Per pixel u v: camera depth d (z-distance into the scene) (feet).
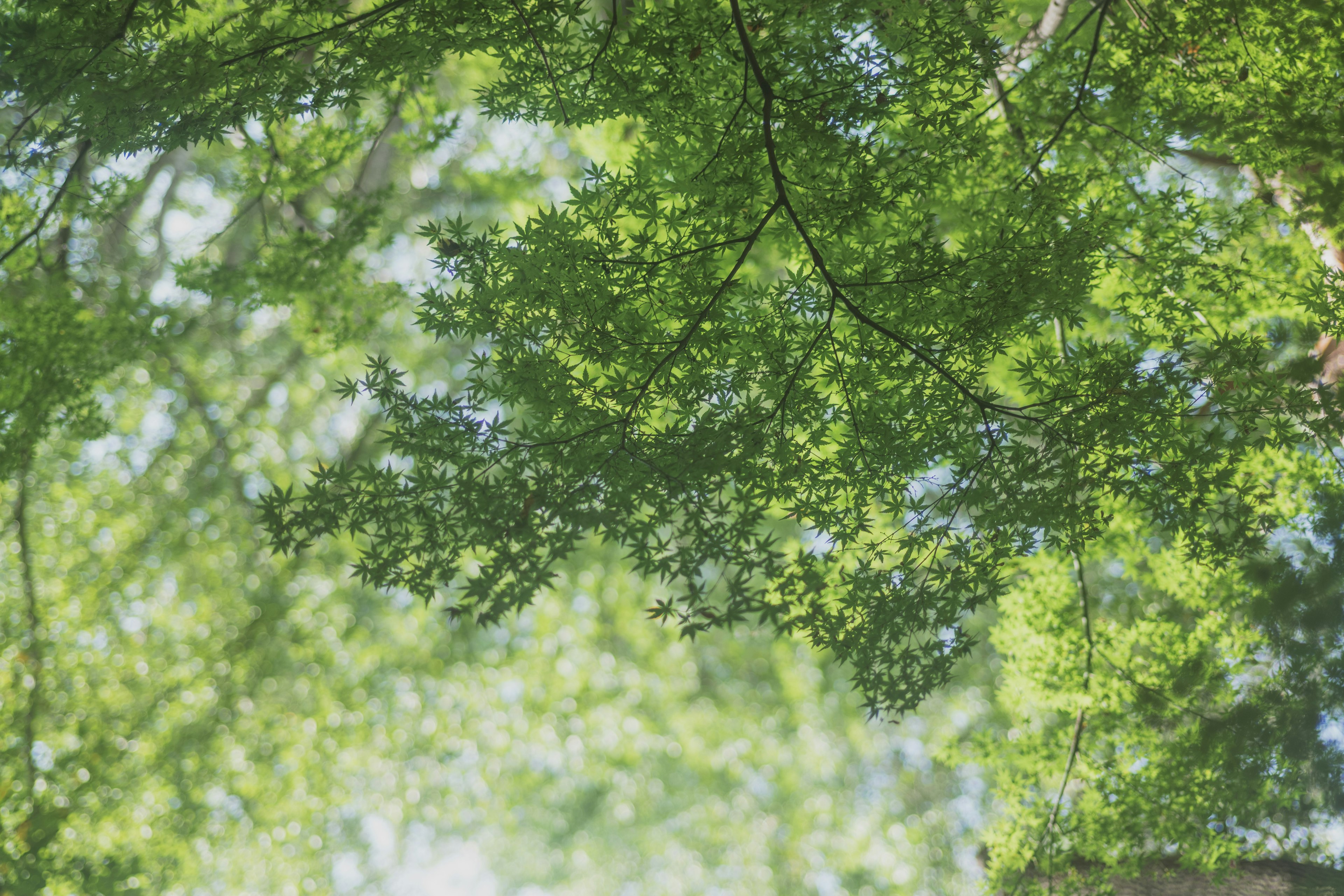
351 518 13.56
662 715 47.19
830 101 13.85
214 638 38.73
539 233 13.48
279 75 14.67
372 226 23.52
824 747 49.83
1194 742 17.72
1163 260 17.24
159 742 34.14
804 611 14.65
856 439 14.43
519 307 13.66
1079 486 14.34
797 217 13.76
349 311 24.48
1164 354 14.35
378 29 14.90
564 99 14.78
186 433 41.88
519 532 13.65
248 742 37.63
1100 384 14.28
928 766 50.90
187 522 40.73
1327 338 16.19
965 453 14.65
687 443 13.67
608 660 45.73
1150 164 18.48
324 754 38.42
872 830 50.80
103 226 29.43
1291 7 15.35
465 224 13.56
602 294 13.70
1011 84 21.06
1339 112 14.99
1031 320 15.05
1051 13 19.42
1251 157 16.51
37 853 26.94
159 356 33.27
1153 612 21.13
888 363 14.44
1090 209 15.92
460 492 13.52
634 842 57.52
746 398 14.46
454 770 44.60
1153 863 20.17
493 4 14.06
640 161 14.99
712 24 13.82
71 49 13.99
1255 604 13.23
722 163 14.21
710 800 51.83
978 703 47.73
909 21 14.34
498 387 14.08
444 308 13.80
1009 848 19.99
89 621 33.81
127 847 31.12
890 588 14.16
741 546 14.05
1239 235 16.97
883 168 15.10
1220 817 17.54
